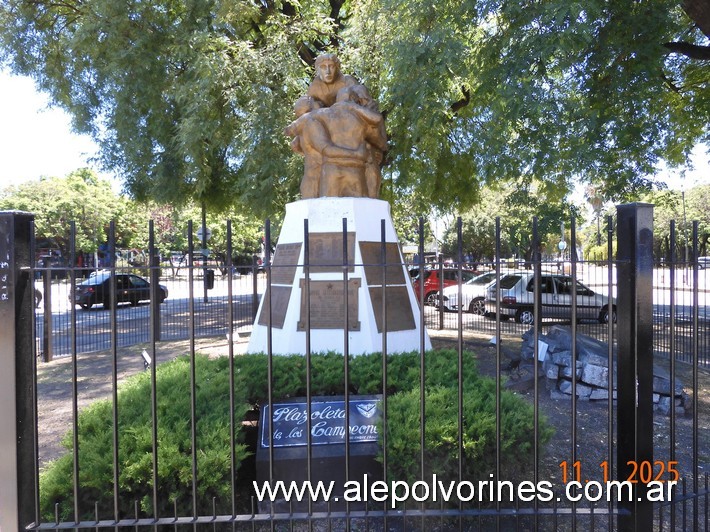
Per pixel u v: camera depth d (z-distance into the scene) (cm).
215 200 1462
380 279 595
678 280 1501
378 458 332
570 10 709
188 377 440
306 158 650
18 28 1252
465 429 334
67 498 304
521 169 971
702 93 1270
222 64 1011
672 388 307
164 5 1198
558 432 522
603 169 963
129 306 1305
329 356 506
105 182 4000
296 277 588
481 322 1336
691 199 3728
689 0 904
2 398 266
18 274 268
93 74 1245
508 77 820
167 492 307
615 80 896
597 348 698
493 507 335
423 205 1397
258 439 356
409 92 932
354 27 1118
